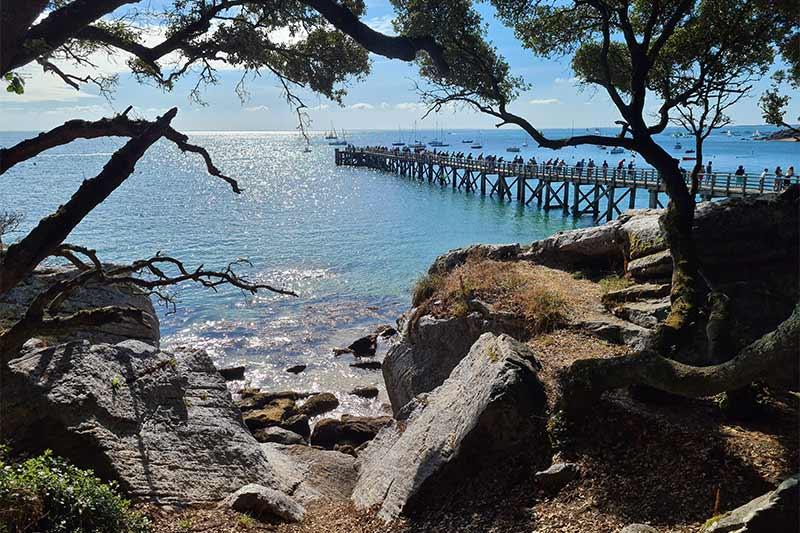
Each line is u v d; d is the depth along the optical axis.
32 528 5.51
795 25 11.19
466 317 12.35
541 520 6.48
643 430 7.28
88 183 5.71
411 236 37.88
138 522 6.67
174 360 9.38
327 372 18.62
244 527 7.24
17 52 5.74
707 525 5.47
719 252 11.42
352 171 91.06
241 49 7.97
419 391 12.52
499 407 7.66
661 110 11.31
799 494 4.89
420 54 10.41
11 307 11.55
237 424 9.22
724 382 6.50
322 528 7.62
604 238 13.78
